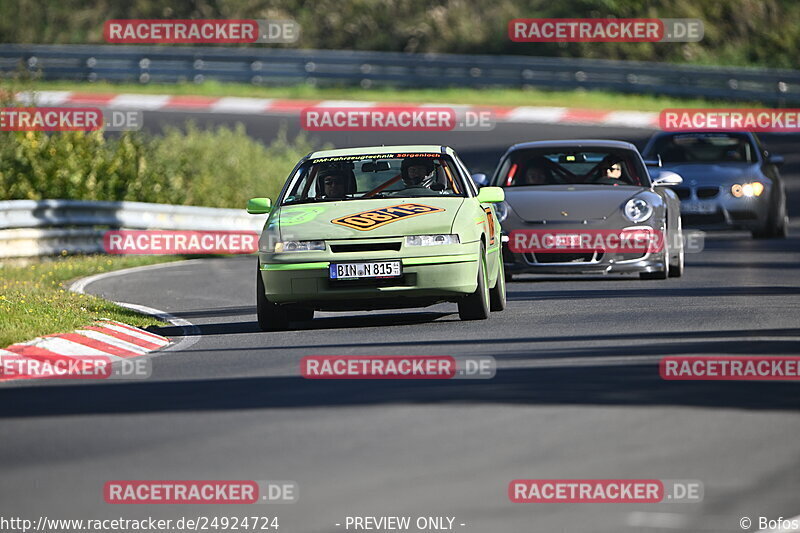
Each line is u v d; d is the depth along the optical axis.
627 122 123.56
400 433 23.88
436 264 39.19
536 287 51.97
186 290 56.22
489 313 41.28
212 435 24.20
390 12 163.62
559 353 33.06
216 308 49.28
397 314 44.62
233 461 22.06
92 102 133.88
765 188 69.94
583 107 128.75
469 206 41.28
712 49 153.38
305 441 23.44
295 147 109.50
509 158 55.22
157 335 41.53
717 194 68.94
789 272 55.69
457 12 161.50
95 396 29.22
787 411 25.58
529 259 50.50
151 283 59.41
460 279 39.44
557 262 50.38
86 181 83.44
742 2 157.50
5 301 42.88
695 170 69.75
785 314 41.03
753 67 150.88
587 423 24.48
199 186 91.94
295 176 43.25
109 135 116.12
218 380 30.77
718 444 22.80
